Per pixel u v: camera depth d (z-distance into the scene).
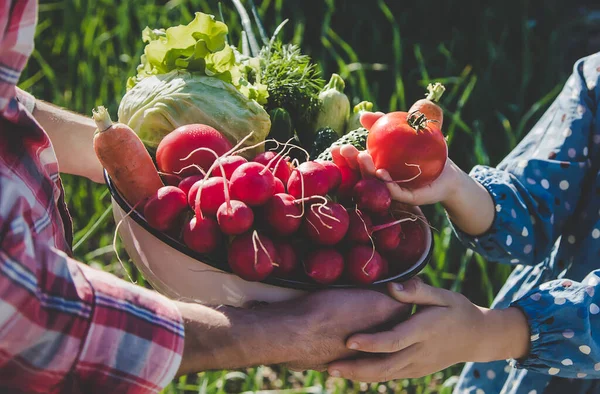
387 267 1.09
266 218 0.99
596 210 1.33
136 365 0.87
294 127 1.28
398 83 2.76
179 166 1.06
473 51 3.35
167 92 1.15
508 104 3.04
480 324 1.16
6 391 0.85
